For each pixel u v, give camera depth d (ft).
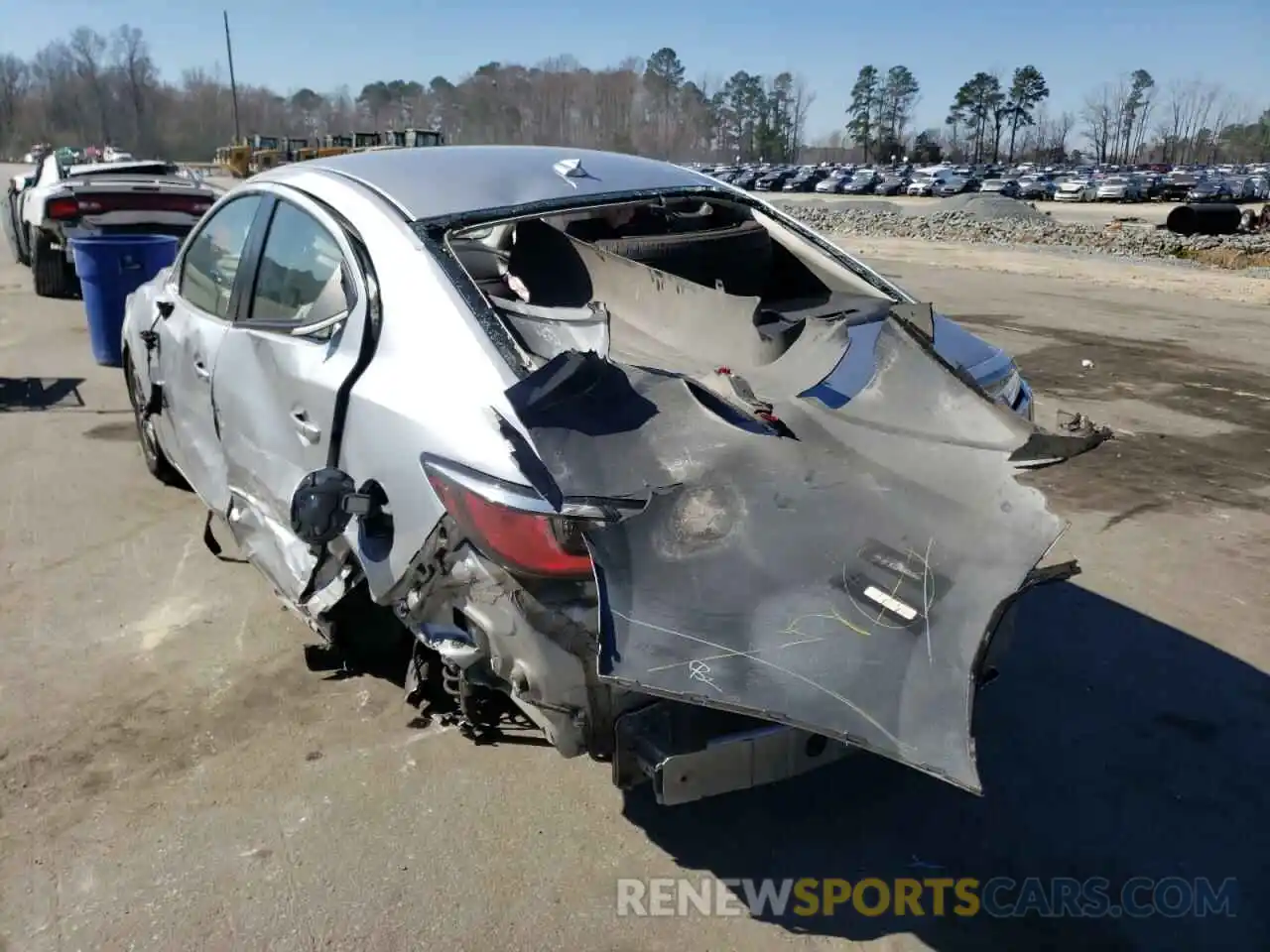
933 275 47.70
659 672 6.79
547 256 10.86
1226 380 25.73
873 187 177.99
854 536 7.57
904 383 8.58
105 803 9.53
